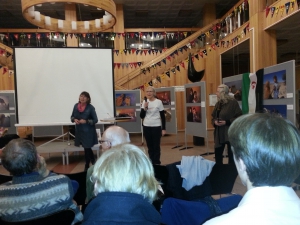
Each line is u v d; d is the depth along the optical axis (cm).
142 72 938
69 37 956
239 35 730
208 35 927
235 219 49
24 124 478
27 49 487
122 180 81
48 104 493
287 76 337
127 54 995
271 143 52
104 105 507
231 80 497
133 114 779
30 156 131
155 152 418
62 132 777
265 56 610
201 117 555
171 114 667
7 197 125
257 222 47
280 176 51
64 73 497
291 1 501
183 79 935
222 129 353
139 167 84
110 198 77
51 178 135
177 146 641
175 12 1117
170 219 145
